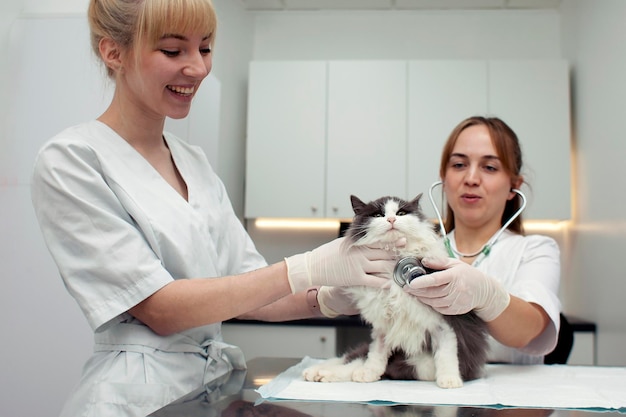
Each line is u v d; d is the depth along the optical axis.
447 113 3.08
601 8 2.74
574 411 0.83
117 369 1.03
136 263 1.00
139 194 1.09
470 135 1.61
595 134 2.80
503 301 1.11
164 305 1.00
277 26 3.60
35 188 1.06
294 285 1.05
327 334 2.71
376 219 1.09
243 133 3.42
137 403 0.99
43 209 1.04
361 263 1.05
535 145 3.02
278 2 3.45
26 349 1.79
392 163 3.09
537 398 0.90
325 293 1.27
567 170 3.00
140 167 1.13
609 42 2.64
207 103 2.47
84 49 1.89
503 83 3.06
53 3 1.94
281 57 3.59
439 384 0.99
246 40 3.47
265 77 3.18
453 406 0.85
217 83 2.64
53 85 1.88
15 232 1.84
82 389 1.04
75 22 1.89
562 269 3.22
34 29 1.91
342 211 3.10
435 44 3.50
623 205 2.44
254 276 1.04
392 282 1.03
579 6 3.06
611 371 1.21
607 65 2.66
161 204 1.11
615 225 2.52
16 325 1.80
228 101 3.12
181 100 1.10
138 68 1.04
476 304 1.05
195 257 1.12
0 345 1.80
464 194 1.58
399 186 3.08
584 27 2.98
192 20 1.01
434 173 3.06
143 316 1.03
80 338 1.78
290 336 2.73
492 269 1.54
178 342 1.10
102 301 1.00
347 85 3.14
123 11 1.04
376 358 1.07
